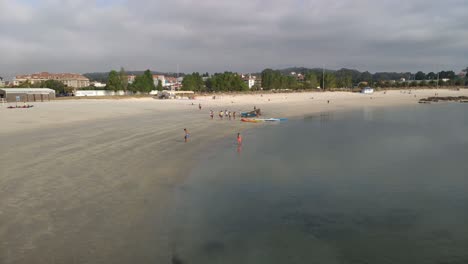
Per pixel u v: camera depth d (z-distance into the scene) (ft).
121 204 62.49
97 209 59.52
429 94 570.46
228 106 310.04
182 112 245.45
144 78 481.05
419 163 98.73
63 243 47.37
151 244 48.78
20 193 65.51
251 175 84.74
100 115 210.38
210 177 82.23
